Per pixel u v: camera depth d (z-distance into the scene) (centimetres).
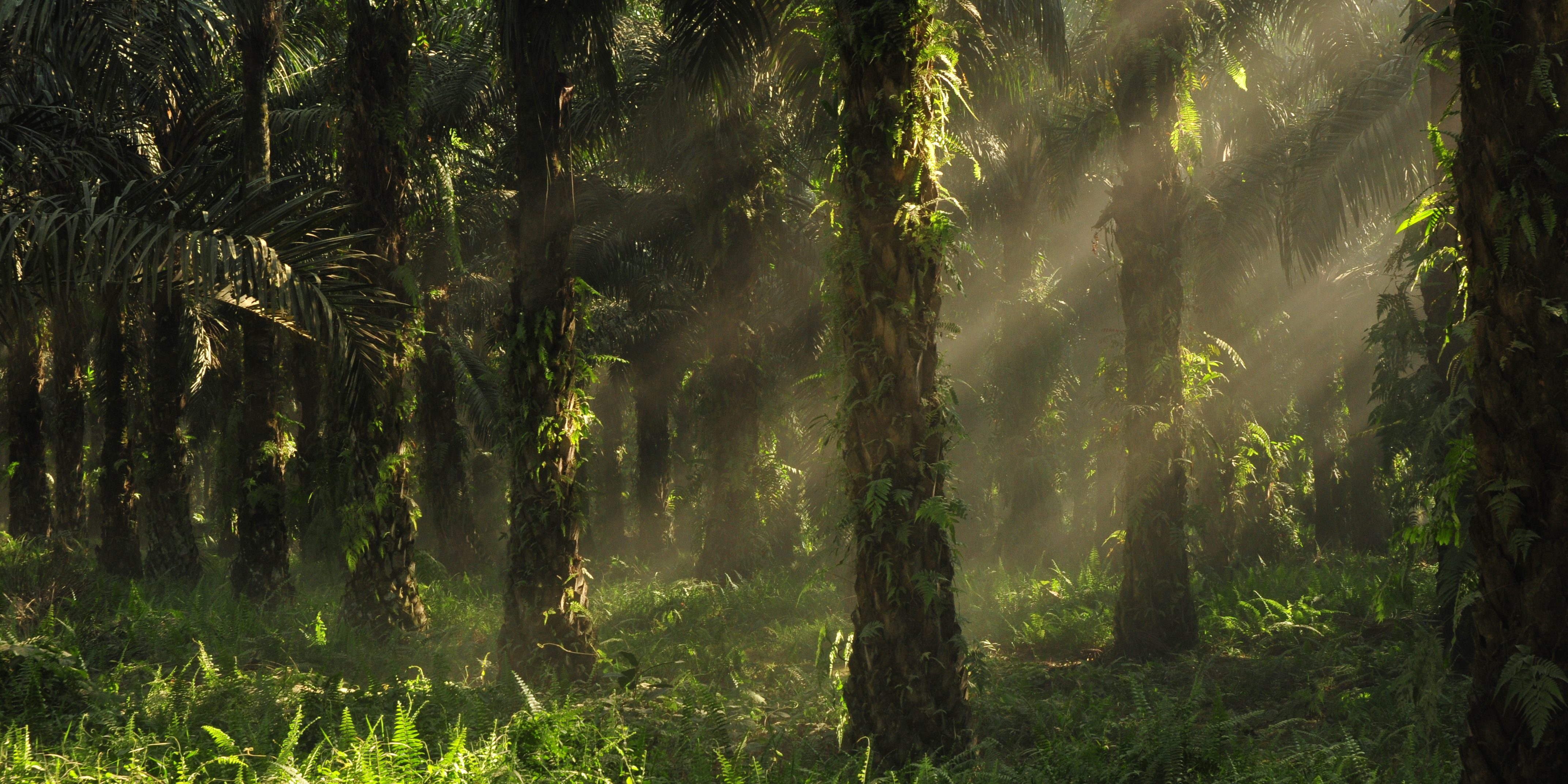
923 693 552
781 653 1009
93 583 1035
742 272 1536
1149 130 940
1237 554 1409
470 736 579
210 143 1359
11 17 888
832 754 601
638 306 2108
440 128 1617
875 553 560
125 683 721
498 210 1833
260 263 679
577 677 806
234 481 1338
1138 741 560
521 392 836
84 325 1697
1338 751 541
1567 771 349
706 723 600
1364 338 1156
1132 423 941
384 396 1071
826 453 1582
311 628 1034
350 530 1057
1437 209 408
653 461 2314
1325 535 1836
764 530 1548
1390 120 1185
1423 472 781
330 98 1551
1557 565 349
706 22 958
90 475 2536
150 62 966
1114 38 959
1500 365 362
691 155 1502
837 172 596
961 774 517
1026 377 1645
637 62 1454
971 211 1602
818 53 1076
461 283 1986
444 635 1048
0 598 838
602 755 548
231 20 1180
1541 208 351
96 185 723
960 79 587
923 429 564
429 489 1773
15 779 477
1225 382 1372
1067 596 1215
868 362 566
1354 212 1227
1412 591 736
